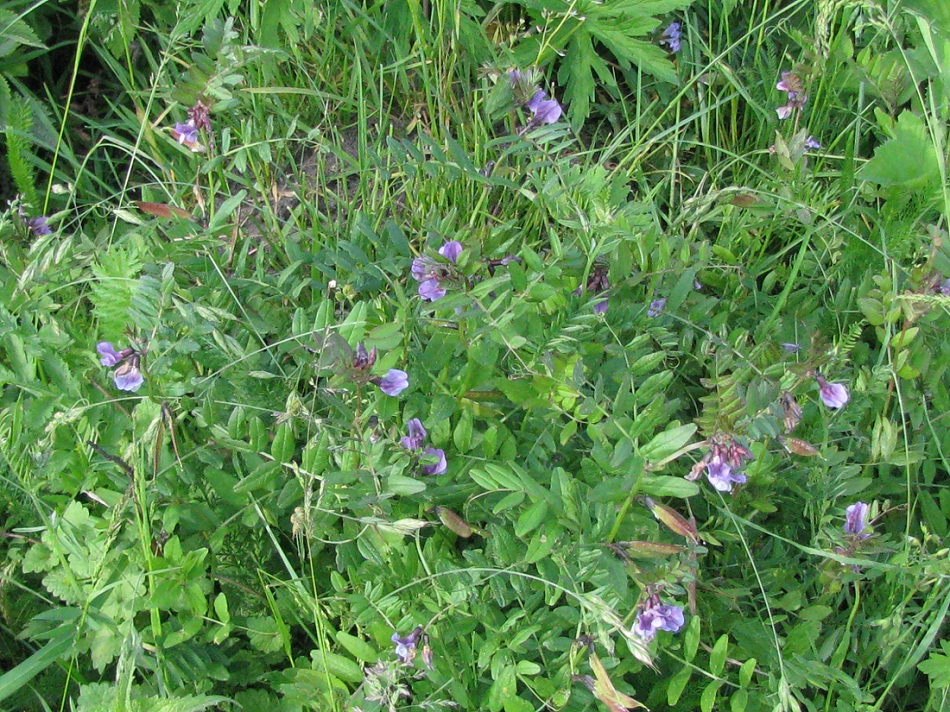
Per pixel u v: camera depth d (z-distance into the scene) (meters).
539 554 0.47
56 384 0.52
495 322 0.49
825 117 0.69
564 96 0.69
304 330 0.51
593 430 0.50
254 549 0.52
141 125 0.67
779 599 0.53
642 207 0.57
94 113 0.71
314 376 0.54
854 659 0.52
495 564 0.49
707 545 0.54
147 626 0.49
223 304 0.53
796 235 0.66
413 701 0.48
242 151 0.59
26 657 0.53
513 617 0.47
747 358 0.53
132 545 0.49
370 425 0.50
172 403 0.51
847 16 0.67
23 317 0.53
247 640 0.52
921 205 0.61
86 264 0.57
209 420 0.51
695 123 0.70
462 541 0.53
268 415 0.53
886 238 0.62
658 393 0.52
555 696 0.46
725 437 0.46
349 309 0.58
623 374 0.53
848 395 0.54
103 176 0.69
